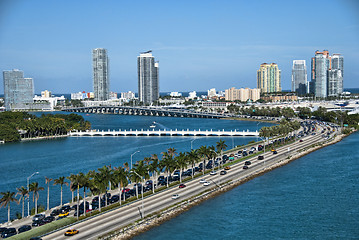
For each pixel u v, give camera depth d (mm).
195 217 139375
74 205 150500
